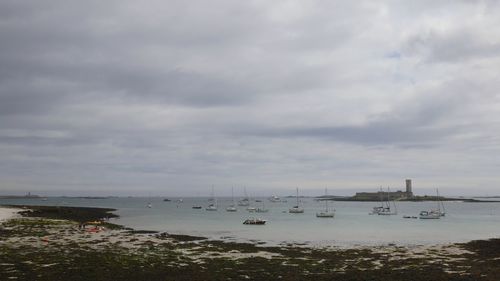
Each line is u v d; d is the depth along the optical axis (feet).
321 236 238.27
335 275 114.73
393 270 122.11
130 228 274.16
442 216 455.63
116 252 151.33
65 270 114.73
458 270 122.93
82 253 145.48
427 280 108.78
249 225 322.14
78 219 334.24
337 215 491.31
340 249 173.17
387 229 291.17
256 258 142.10
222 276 111.96
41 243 173.17
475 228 303.07
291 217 449.89
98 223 273.33
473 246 179.93
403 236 240.73
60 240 186.29
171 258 139.74
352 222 367.04
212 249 165.99
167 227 294.46
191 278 109.19
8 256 135.23
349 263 135.33
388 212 506.48
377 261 139.95
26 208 492.54
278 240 215.10
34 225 254.68
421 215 431.43
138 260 132.77
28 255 138.21
